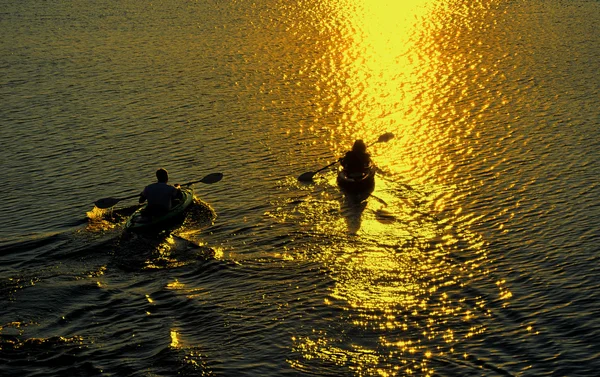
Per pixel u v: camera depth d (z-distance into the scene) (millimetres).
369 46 38000
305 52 37062
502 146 24078
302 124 27125
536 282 16188
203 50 37781
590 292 15625
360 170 21781
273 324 15070
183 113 28469
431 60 35000
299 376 13406
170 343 14438
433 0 49438
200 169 23250
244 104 29438
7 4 51594
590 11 43344
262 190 21656
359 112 28234
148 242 18578
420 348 14172
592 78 30672
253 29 42156
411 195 20953
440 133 25656
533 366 13422
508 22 41844
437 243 18203
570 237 18016
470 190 21016
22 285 16578
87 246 18391
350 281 16641
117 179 22641
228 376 13406
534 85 30234
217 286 16594
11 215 20266
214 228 19359
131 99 30312
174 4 49781
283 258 17766
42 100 30516
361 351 14148
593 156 22766
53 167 23656
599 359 13492
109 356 14078
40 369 13719
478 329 14656
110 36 41312
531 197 20297
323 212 20125
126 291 16391
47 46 39438
